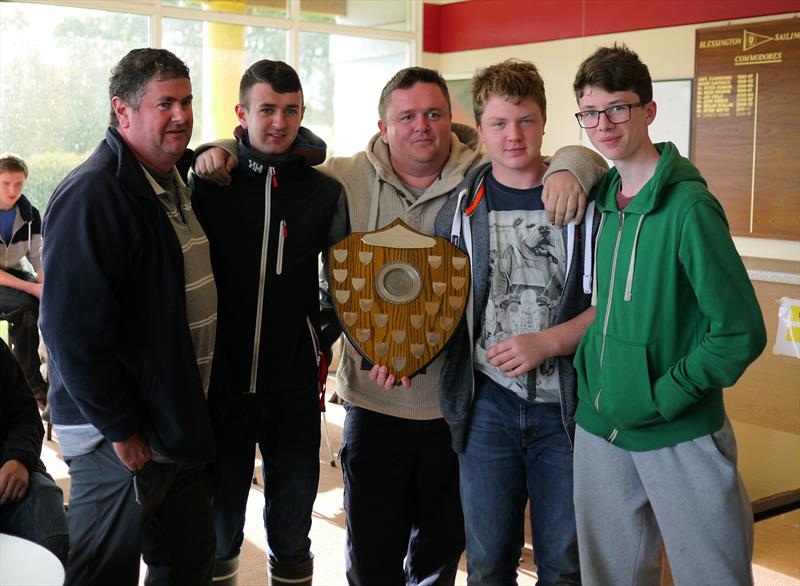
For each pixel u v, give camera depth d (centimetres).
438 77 250
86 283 209
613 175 225
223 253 249
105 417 214
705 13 659
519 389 235
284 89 244
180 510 242
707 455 209
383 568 261
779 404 414
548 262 233
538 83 229
